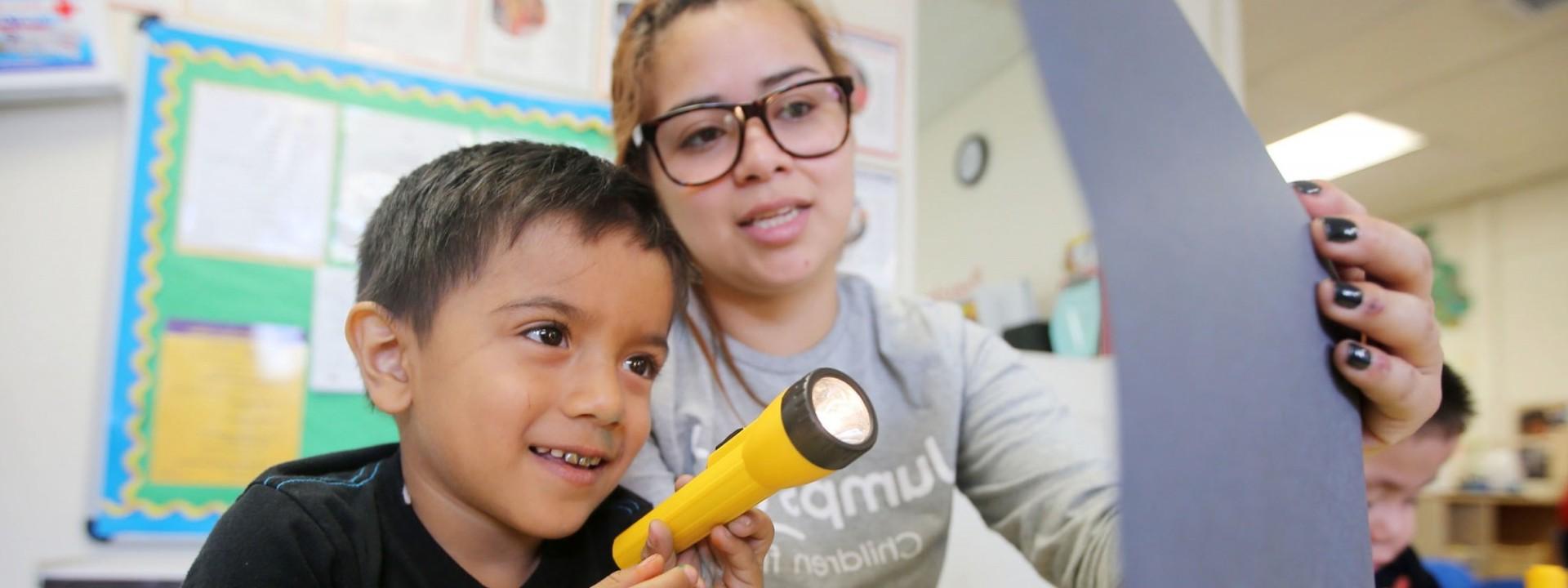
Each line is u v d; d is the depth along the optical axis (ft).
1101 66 0.76
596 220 1.53
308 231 4.03
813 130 2.07
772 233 1.98
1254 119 8.91
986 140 7.02
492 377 1.43
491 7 4.43
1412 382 1.07
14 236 3.69
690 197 2.03
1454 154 9.98
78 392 3.68
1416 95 8.34
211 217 3.89
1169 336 0.72
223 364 3.85
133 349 3.73
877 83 5.00
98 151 3.81
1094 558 1.71
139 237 3.78
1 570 3.53
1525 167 10.39
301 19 4.12
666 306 1.63
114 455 3.67
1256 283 0.92
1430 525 7.39
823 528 2.02
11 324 3.65
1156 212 0.76
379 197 4.14
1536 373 10.79
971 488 2.28
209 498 3.78
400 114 4.22
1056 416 2.20
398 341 1.57
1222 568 0.69
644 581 1.15
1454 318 11.71
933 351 2.22
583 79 4.56
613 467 1.53
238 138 3.96
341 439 4.00
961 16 6.13
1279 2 6.66
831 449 0.91
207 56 3.94
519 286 1.45
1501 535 7.23
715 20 2.04
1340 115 8.84
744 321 2.16
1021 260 6.44
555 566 1.68
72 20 3.74
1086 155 0.68
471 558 1.58
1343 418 1.03
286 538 1.41
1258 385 0.85
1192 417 0.72
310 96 4.09
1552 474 7.90
